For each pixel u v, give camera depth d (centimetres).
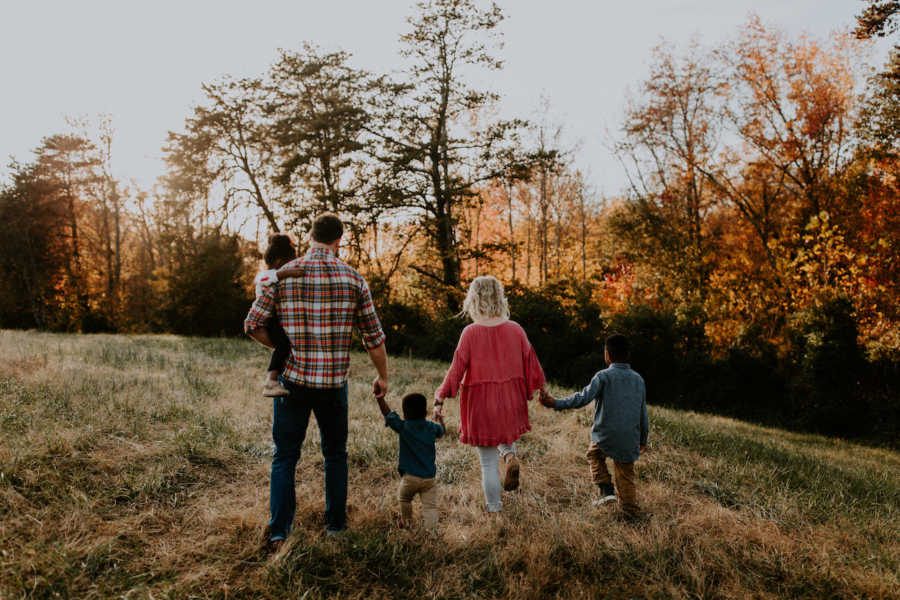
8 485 306
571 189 3325
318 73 2436
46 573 239
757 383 1405
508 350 348
